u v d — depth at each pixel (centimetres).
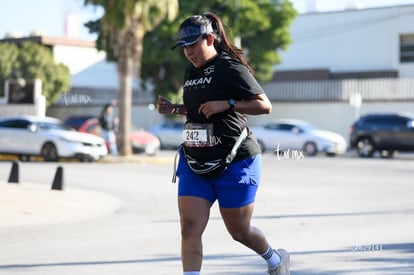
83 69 10831
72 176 4272
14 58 9275
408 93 8656
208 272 1641
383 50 10644
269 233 2269
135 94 10425
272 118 9619
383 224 2480
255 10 8938
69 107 10175
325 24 11094
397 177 4572
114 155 5934
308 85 9350
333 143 7312
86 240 2134
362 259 1819
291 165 5722
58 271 1655
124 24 5659
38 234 2252
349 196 3431
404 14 10481
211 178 1212
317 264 1748
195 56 1210
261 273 1631
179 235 2242
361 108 8938
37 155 5566
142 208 2962
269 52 9375
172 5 5759
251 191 1230
